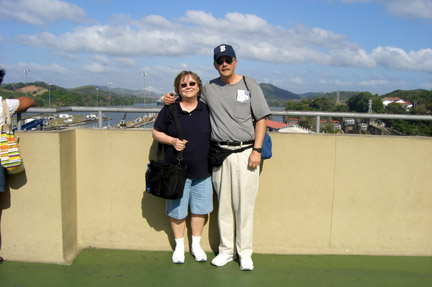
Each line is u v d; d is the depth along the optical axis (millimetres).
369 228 2881
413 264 2758
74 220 2840
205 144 2461
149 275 2486
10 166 2361
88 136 2816
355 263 2748
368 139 2781
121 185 2848
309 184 2824
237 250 2594
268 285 2385
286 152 2789
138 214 2873
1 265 2576
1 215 2613
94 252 2828
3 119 2344
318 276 2533
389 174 2824
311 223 2871
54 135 2506
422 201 2854
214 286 2357
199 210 2598
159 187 2363
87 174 2852
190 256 2797
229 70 2316
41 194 2566
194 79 2379
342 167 2811
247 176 2420
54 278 2414
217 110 2387
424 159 2811
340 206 2854
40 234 2607
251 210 2521
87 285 2336
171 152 2447
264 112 2338
